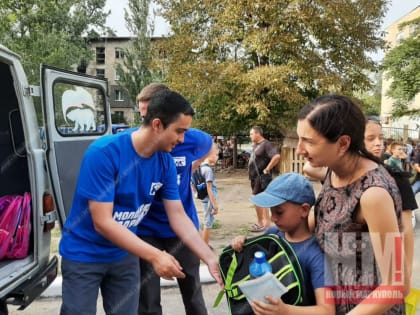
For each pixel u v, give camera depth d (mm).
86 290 2199
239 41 15094
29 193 3143
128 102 39312
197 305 2947
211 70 14602
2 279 2676
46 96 3049
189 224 2426
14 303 2766
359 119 1426
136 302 2449
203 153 2975
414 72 19750
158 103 2029
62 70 3285
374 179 1389
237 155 17422
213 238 5910
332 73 14492
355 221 1425
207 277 4238
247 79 13375
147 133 2086
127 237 2000
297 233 1690
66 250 2225
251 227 6395
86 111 3678
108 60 39406
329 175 1600
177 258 2826
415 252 4477
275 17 13594
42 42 20391
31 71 18766
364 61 15352
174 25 16453
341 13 13750
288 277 1546
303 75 13641
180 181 2867
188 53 16016
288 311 1452
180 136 2104
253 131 6277
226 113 14945
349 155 1443
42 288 2982
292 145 13016
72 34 27000
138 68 28609
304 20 13391
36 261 3006
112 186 2059
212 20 15672
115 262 2295
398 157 4648
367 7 14633
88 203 2078
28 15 21672
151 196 2316
